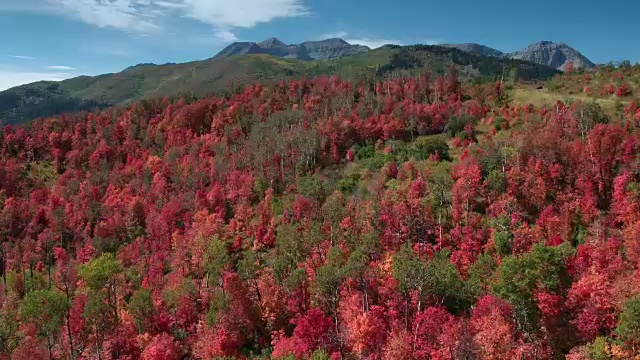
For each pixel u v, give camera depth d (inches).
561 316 2490.2
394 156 5295.3
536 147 4306.1
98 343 2829.7
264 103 7696.9
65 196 5984.3
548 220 3531.0
